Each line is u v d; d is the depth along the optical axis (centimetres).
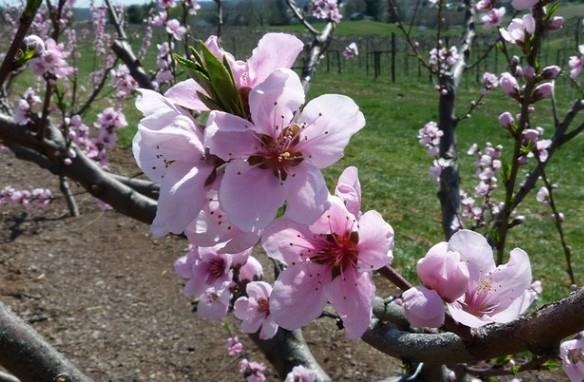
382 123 1992
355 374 589
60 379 154
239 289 229
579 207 1168
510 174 251
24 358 155
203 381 590
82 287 750
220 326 671
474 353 110
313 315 110
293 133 99
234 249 106
